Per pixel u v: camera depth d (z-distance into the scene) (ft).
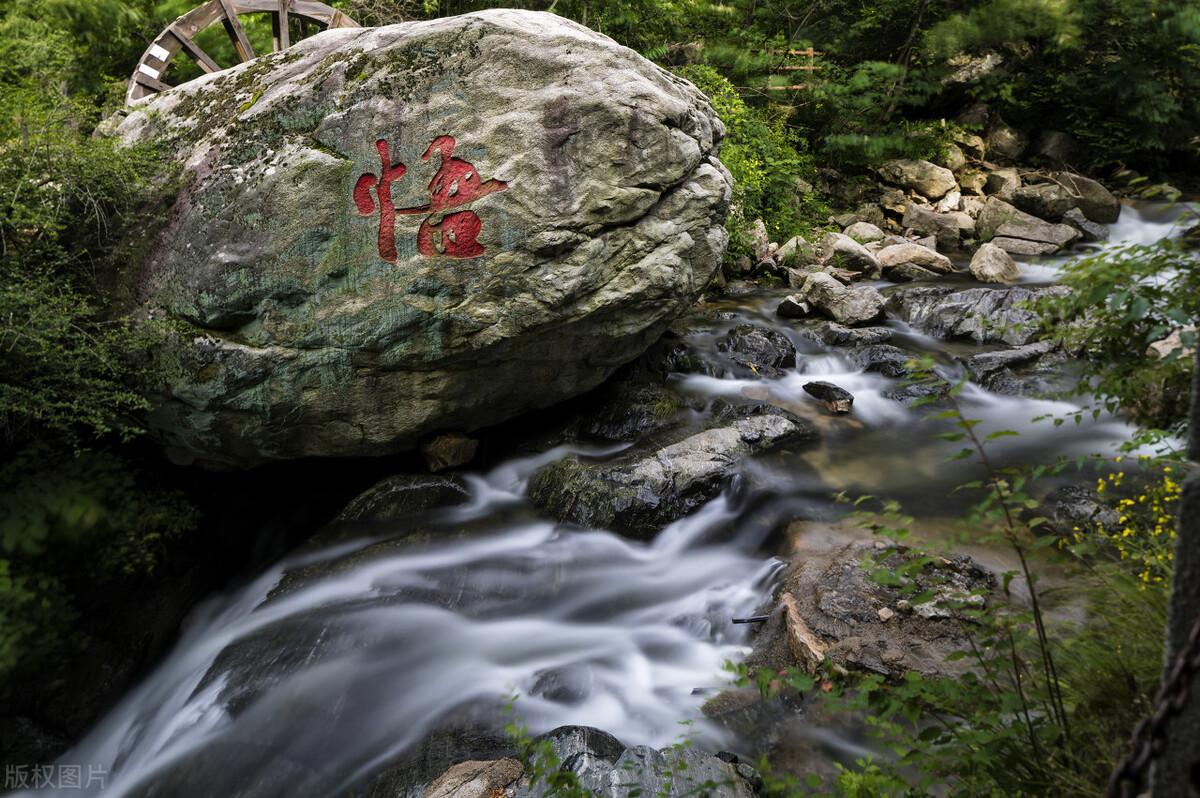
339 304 15.80
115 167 15.39
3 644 13.20
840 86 39.81
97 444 16.98
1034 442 19.57
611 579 15.97
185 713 13.75
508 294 15.79
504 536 17.25
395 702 13.03
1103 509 15.38
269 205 15.43
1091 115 44.45
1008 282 31.73
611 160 15.49
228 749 12.74
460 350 16.21
